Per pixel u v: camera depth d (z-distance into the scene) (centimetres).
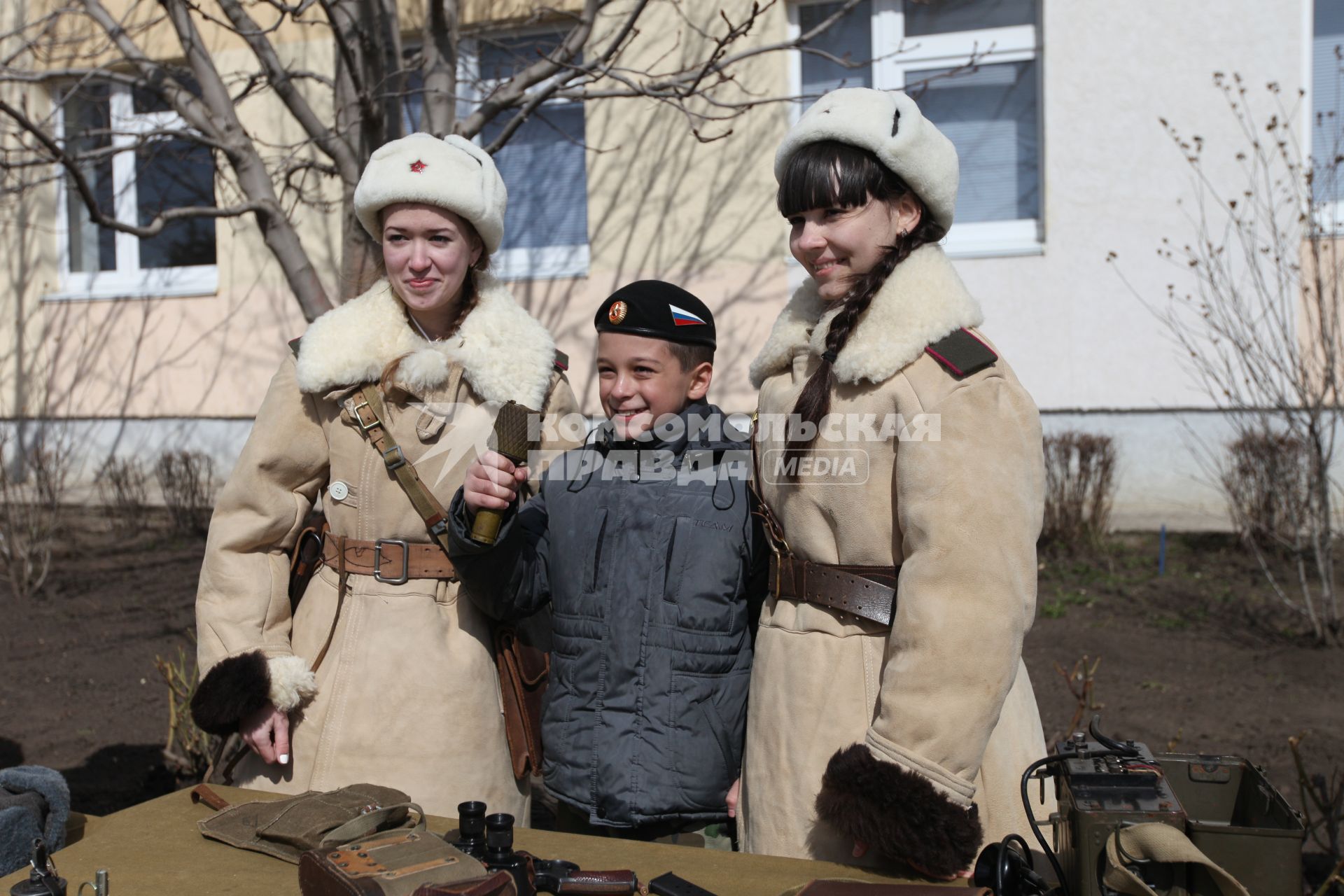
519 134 688
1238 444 543
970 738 147
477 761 198
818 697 167
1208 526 619
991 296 648
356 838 148
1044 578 557
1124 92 620
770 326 650
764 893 139
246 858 152
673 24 624
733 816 187
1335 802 257
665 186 660
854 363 161
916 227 171
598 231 675
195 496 721
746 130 642
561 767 190
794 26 653
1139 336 628
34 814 177
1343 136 601
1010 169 653
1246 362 521
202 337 768
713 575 186
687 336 194
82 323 792
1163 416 629
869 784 145
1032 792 169
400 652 197
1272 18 600
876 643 166
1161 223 621
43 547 601
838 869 148
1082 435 599
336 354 198
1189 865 121
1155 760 145
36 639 502
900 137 161
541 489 209
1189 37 610
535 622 209
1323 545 468
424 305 198
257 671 194
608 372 196
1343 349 544
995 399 156
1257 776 139
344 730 196
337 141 327
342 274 325
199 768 346
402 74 338
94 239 807
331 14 321
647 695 184
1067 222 633
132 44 366
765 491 180
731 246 653
